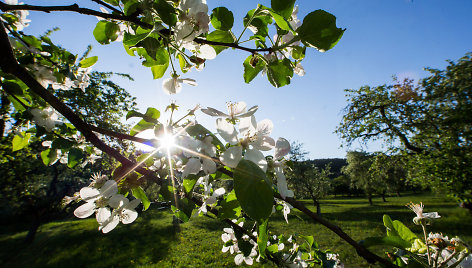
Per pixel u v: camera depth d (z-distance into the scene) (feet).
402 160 52.26
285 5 3.48
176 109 3.76
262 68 4.43
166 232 50.31
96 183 3.85
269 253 5.73
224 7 3.98
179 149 3.03
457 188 40.70
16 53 5.09
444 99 47.21
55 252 38.63
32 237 48.57
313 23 3.46
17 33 4.74
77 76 5.63
